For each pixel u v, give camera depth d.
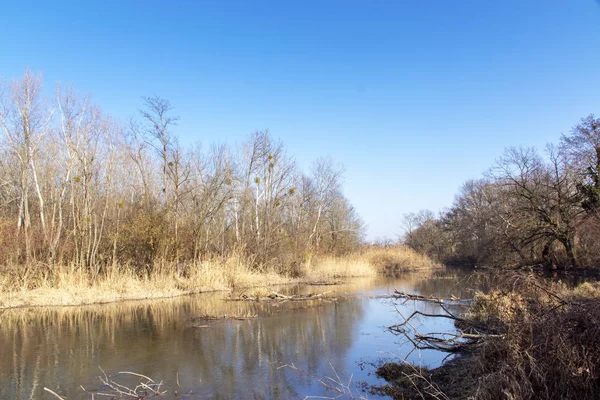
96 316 16.50
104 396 8.16
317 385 8.53
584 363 5.83
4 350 11.57
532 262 32.81
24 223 23.73
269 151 33.34
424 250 59.66
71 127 24.05
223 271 25.66
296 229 39.03
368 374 9.10
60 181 26.72
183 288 23.72
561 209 30.72
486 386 6.23
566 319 6.44
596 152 28.03
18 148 23.44
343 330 13.54
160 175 30.73
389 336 12.60
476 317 12.80
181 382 8.91
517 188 33.97
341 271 35.03
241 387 8.55
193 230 27.42
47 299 19.05
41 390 8.52
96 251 22.64
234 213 33.88
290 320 15.34
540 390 5.95
